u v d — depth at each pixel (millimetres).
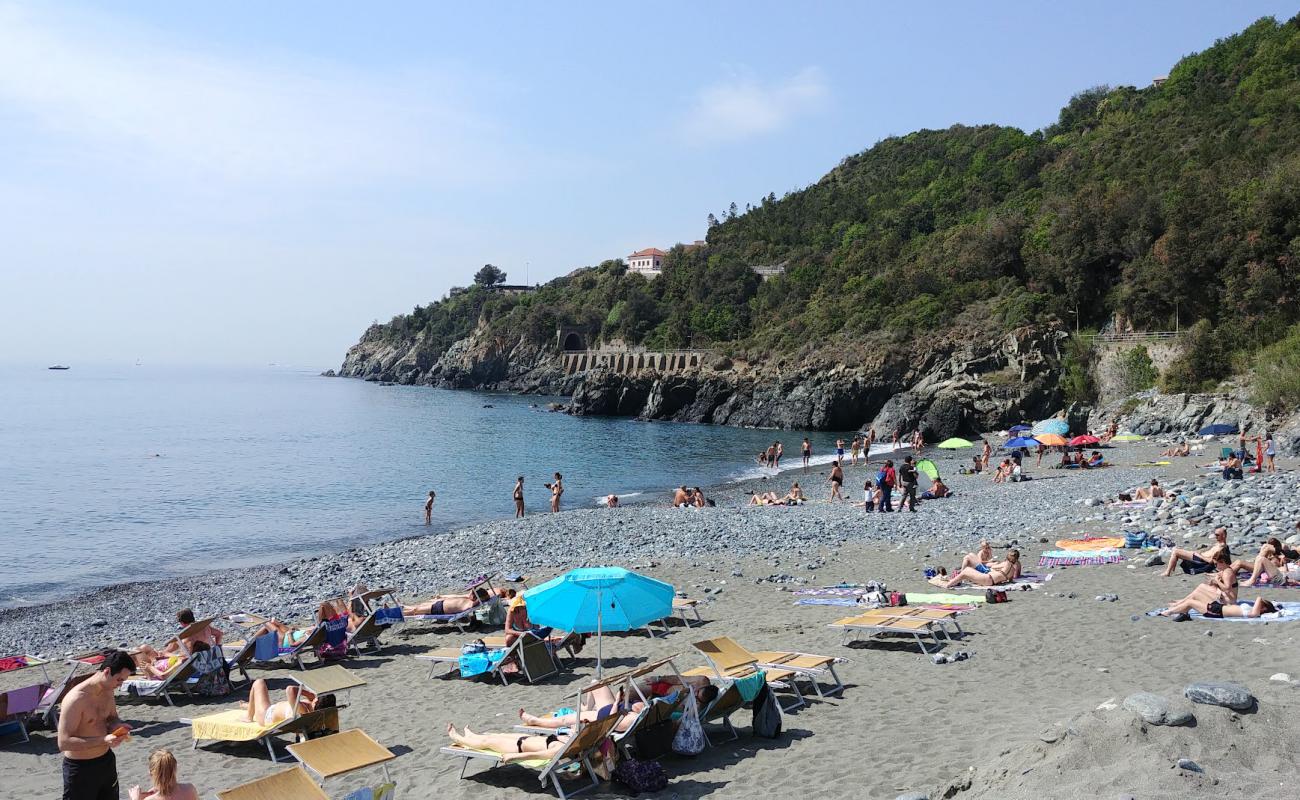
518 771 8672
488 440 74562
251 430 87250
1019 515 26016
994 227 93812
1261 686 8008
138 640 17984
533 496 43406
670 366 122375
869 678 10883
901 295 95000
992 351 78938
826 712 9648
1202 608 12227
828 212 159500
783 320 116125
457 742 8656
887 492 30078
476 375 176500
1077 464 42188
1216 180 78062
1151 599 13914
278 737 10211
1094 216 81688
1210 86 108250
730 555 22422
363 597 15047
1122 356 70062
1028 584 15562
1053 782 6352
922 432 73500
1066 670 10422
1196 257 71000
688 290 149250
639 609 9883
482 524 33562
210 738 9727
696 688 8883
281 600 21141
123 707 11750
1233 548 17281
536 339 168625
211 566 27719
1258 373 53812
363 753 8047
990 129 160250
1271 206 67125
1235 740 6516
